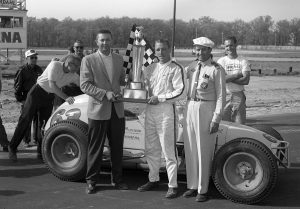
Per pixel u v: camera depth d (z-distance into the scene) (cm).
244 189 546
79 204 535
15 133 728
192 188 564
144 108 624
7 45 3897
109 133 588
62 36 12812
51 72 673
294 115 1386
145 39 596
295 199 570
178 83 549
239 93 732
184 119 562
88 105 581
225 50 738
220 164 554
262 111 1494
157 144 577
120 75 590
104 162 646
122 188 595
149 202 546
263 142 577
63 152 636
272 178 532
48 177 648
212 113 551
